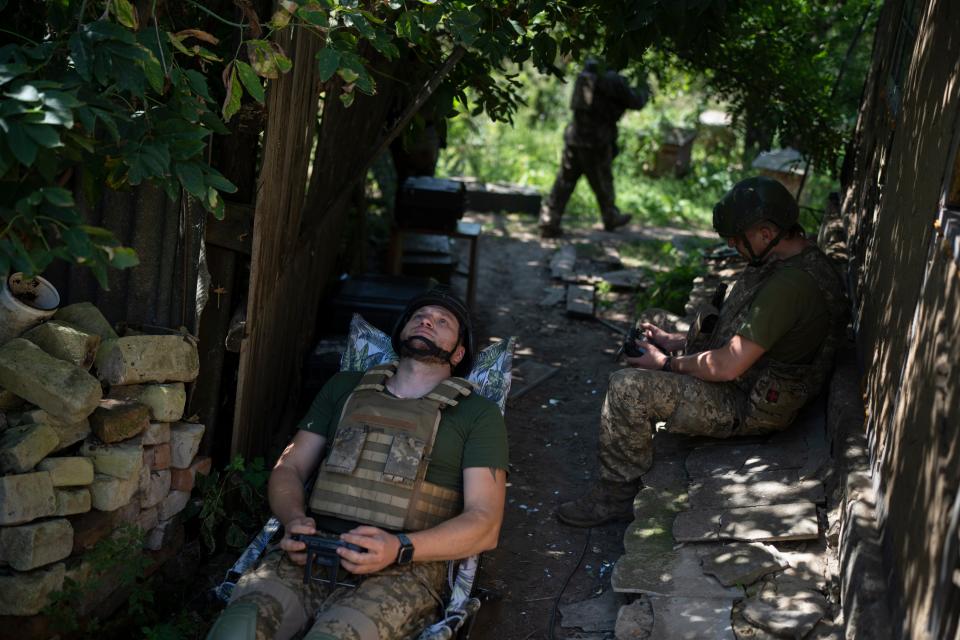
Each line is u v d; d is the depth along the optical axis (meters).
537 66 4.85
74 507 3.22
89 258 2.78
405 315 3.65
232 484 3.92
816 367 4.44
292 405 5.14
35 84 2.72
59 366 3.23
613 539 4.42
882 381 3.78
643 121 14.91
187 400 3.81
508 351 3.87
